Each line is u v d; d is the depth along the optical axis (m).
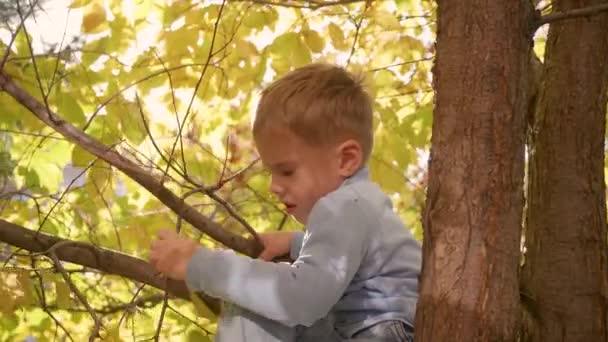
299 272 1.88
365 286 1.98
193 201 3.18
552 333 2.32
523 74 1.71
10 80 2.22
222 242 2.41
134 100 3.12
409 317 1.98
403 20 3.59
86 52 3.04
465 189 1.64
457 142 1.67
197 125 3.32
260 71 3.29
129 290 3.43
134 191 3.30
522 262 2.71
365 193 2.05
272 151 2.10
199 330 2.81
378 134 3.31
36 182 3.29
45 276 2.40
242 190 3.27
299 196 2.08
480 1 1.71
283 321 1.87
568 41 2.45
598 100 2.42
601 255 2.36
